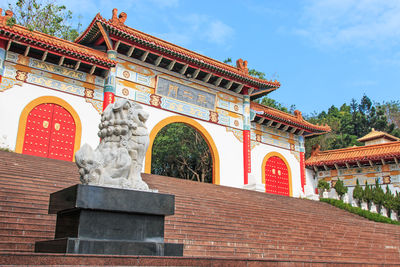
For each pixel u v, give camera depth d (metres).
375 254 17.64
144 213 8.12
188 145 41.03
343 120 81.50
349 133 77.81
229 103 32.62
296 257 14.61
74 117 23.98
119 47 26.94
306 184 39.41
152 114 27.48
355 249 17.42
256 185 30.64
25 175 14.73
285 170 36.19
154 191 9.01
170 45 29.09
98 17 24.12
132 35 25.23
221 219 16.19
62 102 23.75
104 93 25.52
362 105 90.88
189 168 40.94
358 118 78.56
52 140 22.97
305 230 18.17
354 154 38.22
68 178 16.14
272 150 35.44
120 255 6.99
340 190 36.25
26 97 22.52
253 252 13.77
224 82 32.56
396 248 19.36
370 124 77.62
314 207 27.45
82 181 8.49
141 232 8.03
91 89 25.17
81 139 23.94
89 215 7.47
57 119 23.50
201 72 30.56
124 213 7.92
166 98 28.56
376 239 20.12
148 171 26.20
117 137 9.17
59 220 8.30
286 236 16.47
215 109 31.52
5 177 13.87
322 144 53.34
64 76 24.27
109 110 9.40
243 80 31.88
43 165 17.58
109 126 9.20
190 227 14.05
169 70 29.11
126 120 9.25
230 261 8.74
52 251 7.62
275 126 35.94
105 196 7.66
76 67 24.17
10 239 9.55
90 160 8.37
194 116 29.94
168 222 13.91
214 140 30.75
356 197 35.22
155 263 7.32
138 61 27.69
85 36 26.33
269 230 16.59
